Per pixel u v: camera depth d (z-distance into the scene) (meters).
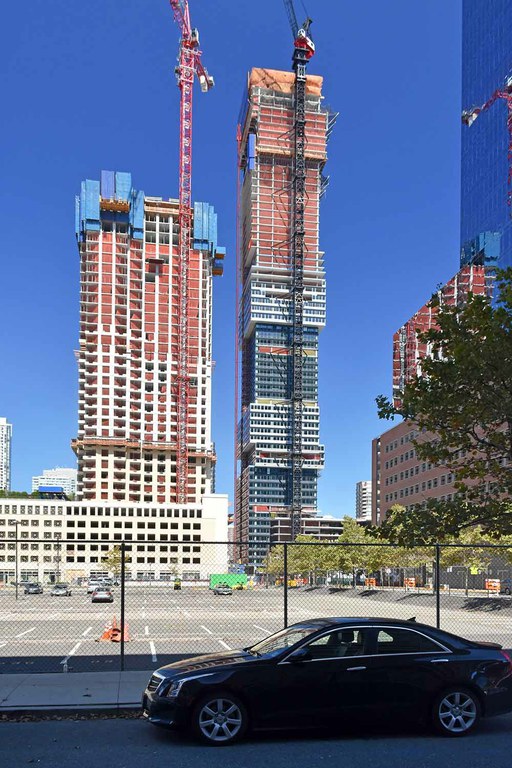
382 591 53.09
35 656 17.20
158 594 66.25
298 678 8.59
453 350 11.34
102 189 193.12
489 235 128.38
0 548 139.88
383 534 12.39
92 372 185.88
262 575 100.69
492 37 133.00
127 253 193.50
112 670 14.16
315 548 75.69
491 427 11.91
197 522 151.25
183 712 8.30
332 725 8.70
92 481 176.50
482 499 12.16
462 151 142.88
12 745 8.23
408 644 9.07
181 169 198.88
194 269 198.75
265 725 8.47
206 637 23.14
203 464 189.38
